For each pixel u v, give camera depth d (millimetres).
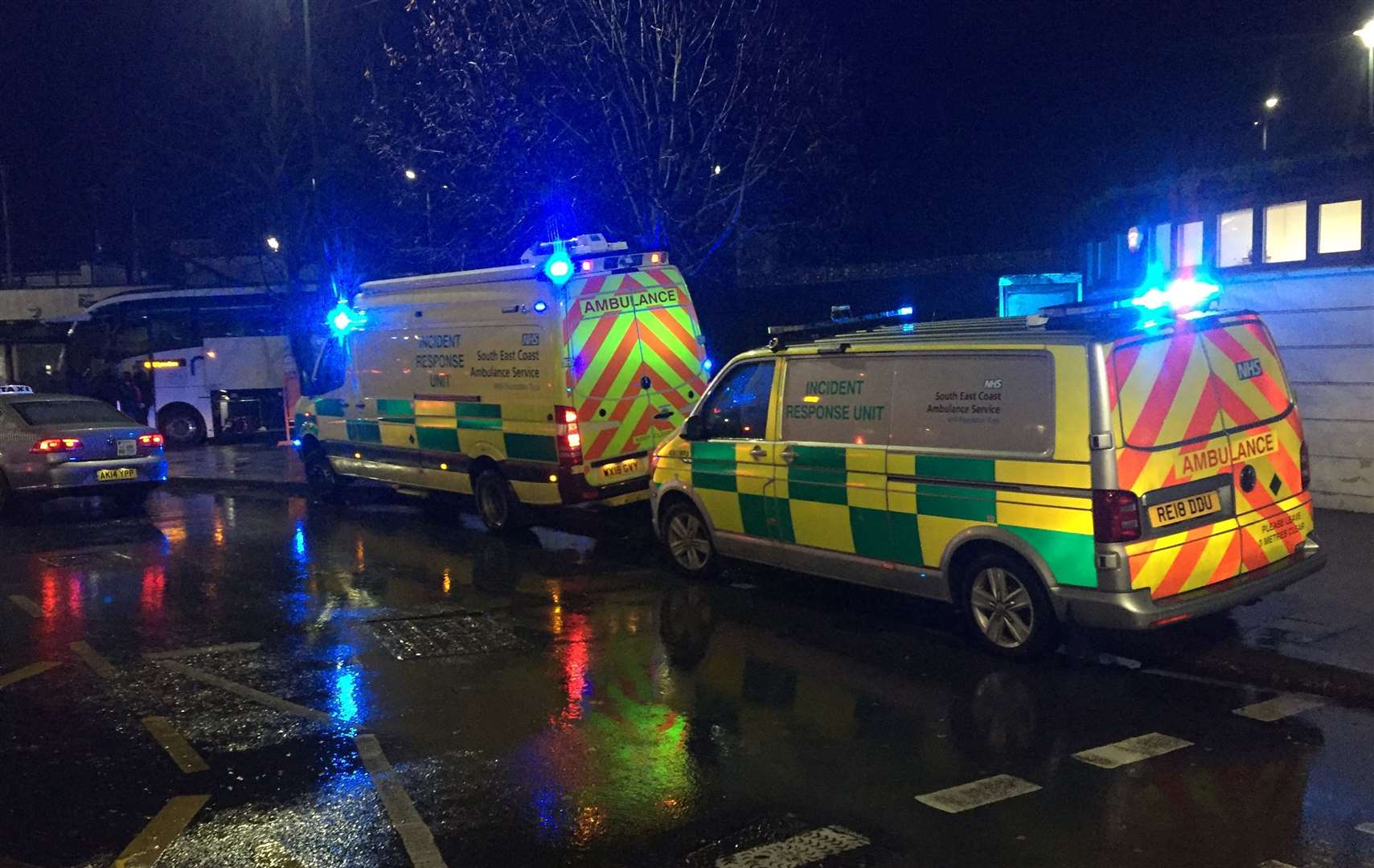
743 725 5688
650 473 10156
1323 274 9500
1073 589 6129
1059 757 5172
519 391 10352
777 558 8086
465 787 4938
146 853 4324
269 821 4605
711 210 14938
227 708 6074
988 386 6547
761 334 17562
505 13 14117
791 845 4305
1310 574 6770
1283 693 6020
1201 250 10742
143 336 22906
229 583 9258
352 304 12766
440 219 16375
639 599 8461
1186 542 6070
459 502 12203
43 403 13445
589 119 14297
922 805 4668
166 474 13711
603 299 10156
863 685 6309
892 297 17516
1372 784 4809
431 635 7523
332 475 13750
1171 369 6203
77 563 10281
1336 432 9648
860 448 7285
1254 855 4164
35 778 5117
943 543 6812
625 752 5328
